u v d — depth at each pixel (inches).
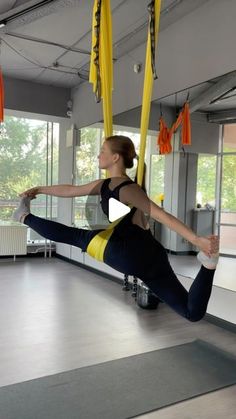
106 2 92.4
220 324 156.1
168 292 62.1
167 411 93.6
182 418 90.7
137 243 62.6
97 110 251.0
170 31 179.2
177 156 179.9
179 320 163.5
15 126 300.7
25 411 91.7
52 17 173.2
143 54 198.4
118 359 122.6
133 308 179.0
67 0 149.6
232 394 102.5
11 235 287.7
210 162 171.0
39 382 106.3
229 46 147.1
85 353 126.9
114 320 161.3
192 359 124.0
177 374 113.0
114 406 94.9
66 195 75.9
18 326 151.1
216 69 153.6
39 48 209.9
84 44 204.2
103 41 93.0
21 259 299.7
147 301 174.2
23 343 134.2
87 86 265.7
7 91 263.3
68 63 233.8
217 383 107.9
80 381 107.4
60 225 73.5
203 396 101.0
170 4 159.3
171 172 180.9
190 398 99.7
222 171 167.3
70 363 119.1
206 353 129.0
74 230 72.2
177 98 178.4
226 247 162.9
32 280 230.4
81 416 90.1
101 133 244.1
